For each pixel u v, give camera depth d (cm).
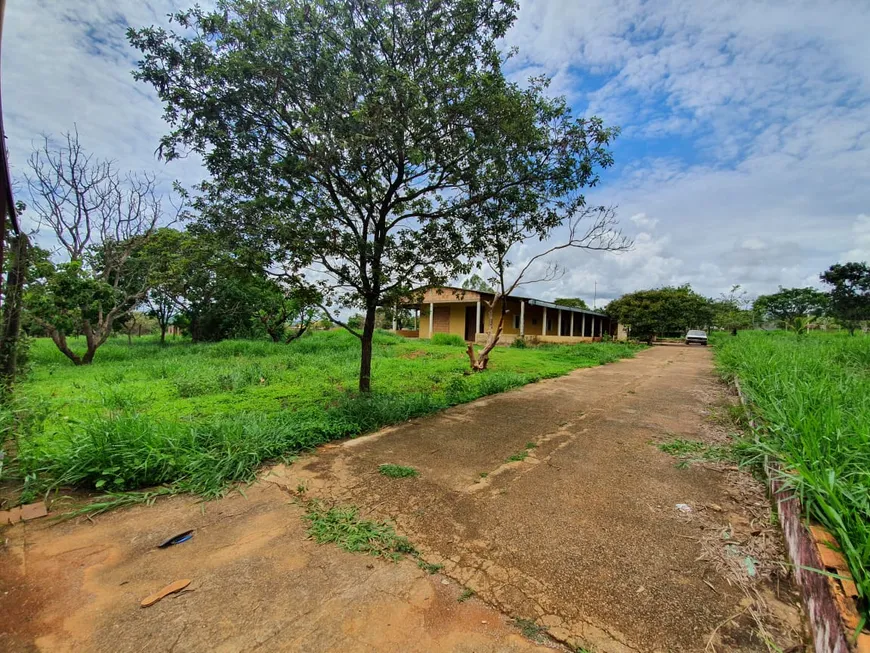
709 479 297
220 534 224
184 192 732
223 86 409
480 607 167
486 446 372
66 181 957
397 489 280
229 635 151
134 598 172
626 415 490
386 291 546
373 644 147
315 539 218
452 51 444
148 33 386
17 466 288
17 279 418
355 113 373
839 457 216
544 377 806
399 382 705
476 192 510
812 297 2881
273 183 450
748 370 634
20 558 200
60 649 144
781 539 217
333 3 408
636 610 165
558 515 243
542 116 478
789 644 148
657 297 2223
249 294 1489
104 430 304
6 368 407
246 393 598
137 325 2222
